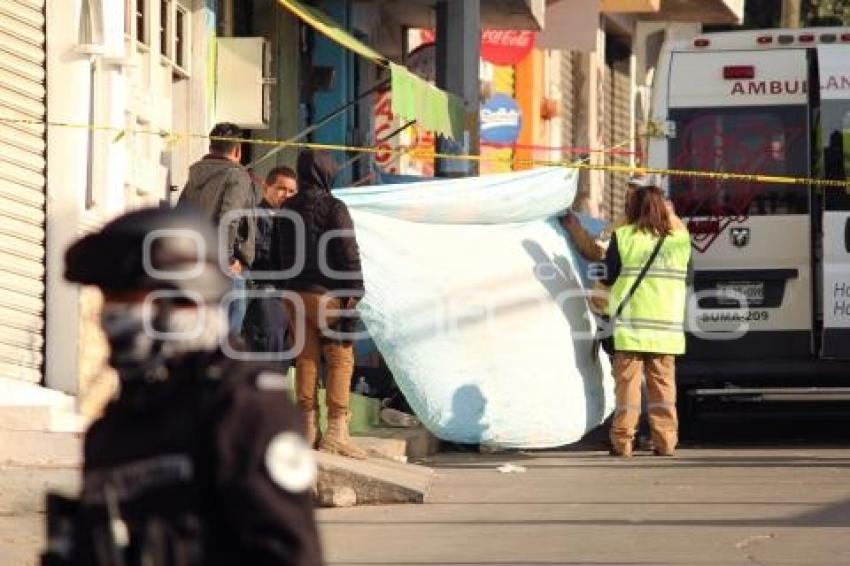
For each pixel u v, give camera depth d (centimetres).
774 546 2481
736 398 4225
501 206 3725
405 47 5959
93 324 3128
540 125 7556
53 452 2777
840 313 3778
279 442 948
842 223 3791
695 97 3956
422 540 2541
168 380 977
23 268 3066
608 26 8625
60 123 3102
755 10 10138
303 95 5053
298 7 4203
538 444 3609
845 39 3894
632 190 3697
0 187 3012
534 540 2534
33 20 3112
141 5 3728
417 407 3528
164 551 948
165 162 3919
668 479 3275
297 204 3156
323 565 973
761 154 3925
